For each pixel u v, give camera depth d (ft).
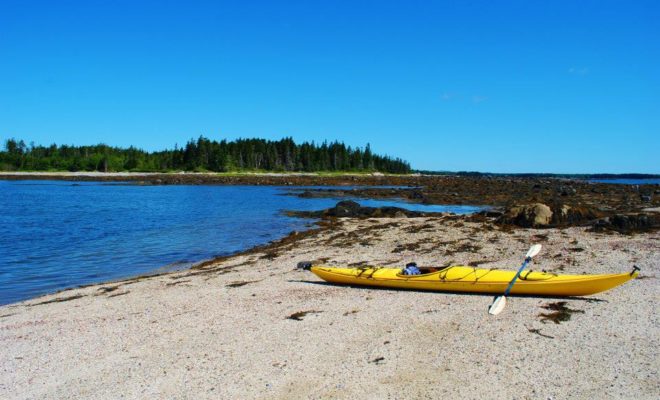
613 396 28.58
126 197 215.92
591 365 32.58
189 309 48.60
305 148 545.03
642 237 77.20
